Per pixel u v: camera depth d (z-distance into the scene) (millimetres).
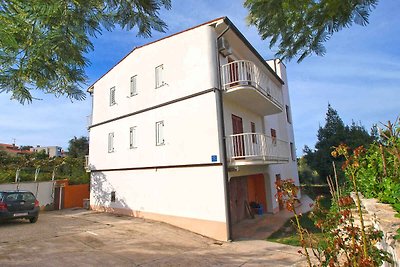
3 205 10867
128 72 14977
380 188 4254
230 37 12188
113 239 8938
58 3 2277
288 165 19469
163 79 12711
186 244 8836
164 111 12445
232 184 13133
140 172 13320
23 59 2682
